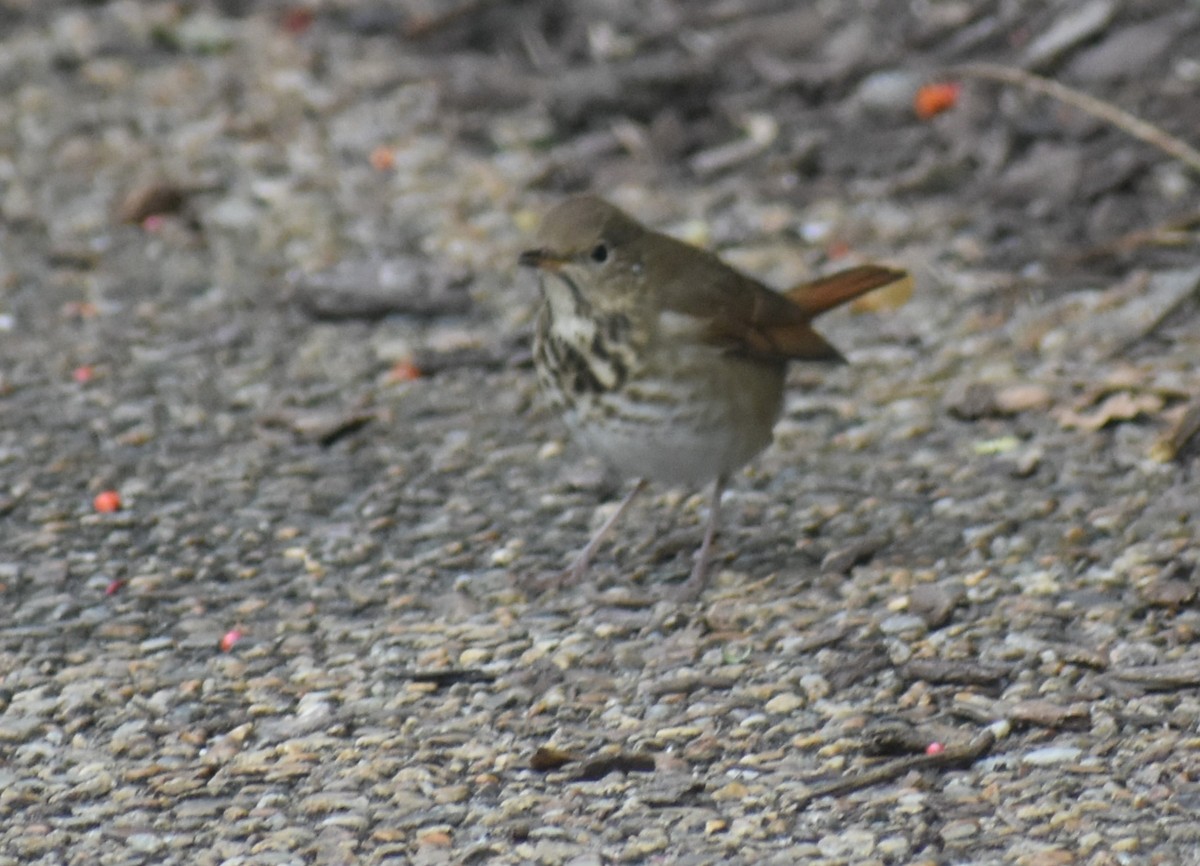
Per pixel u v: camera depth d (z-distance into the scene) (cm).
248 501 1061
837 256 1324
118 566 992
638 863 732
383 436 1138
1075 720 812
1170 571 930
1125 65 1438
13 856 751
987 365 1182
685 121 1499
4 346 1250
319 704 859
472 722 841
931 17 1538
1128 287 1241
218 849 752
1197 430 1057
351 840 755
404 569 989
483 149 1505
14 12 1761
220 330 1271
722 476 965
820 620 915
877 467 1075
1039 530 990
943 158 1411
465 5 1655
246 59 1662
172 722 848
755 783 784
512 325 1272
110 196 1455
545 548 1011
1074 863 716
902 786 777
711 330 912
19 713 856
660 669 880
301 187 1462
